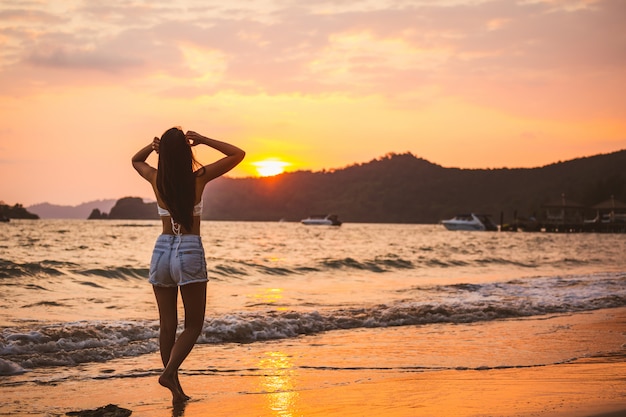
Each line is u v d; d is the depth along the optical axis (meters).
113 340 7.12
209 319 8.36
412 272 20.25
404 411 4.11
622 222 111.88
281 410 4.27
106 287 13.77
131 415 4.18
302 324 8.70
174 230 4.46
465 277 18.55
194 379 5.48
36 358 6.13
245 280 16.28
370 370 6.00
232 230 86.62
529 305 11.18
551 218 121.94
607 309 11.23
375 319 9.34
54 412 4.32
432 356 6.76
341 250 33.75
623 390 4.67
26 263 16.27
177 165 4.40
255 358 6.58
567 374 5.54
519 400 4.32
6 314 9.15
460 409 4.09
